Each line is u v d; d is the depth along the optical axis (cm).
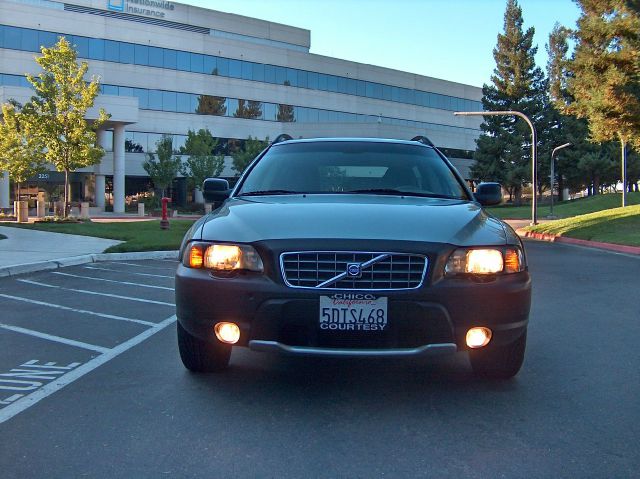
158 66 4884
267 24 5675
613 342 582
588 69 2131
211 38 5134
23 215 2630
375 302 361
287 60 5534
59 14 4403
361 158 540
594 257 1502
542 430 360
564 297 861
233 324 378
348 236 371
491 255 377
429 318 363
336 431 357
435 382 450
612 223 2241
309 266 369
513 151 5231
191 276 389
